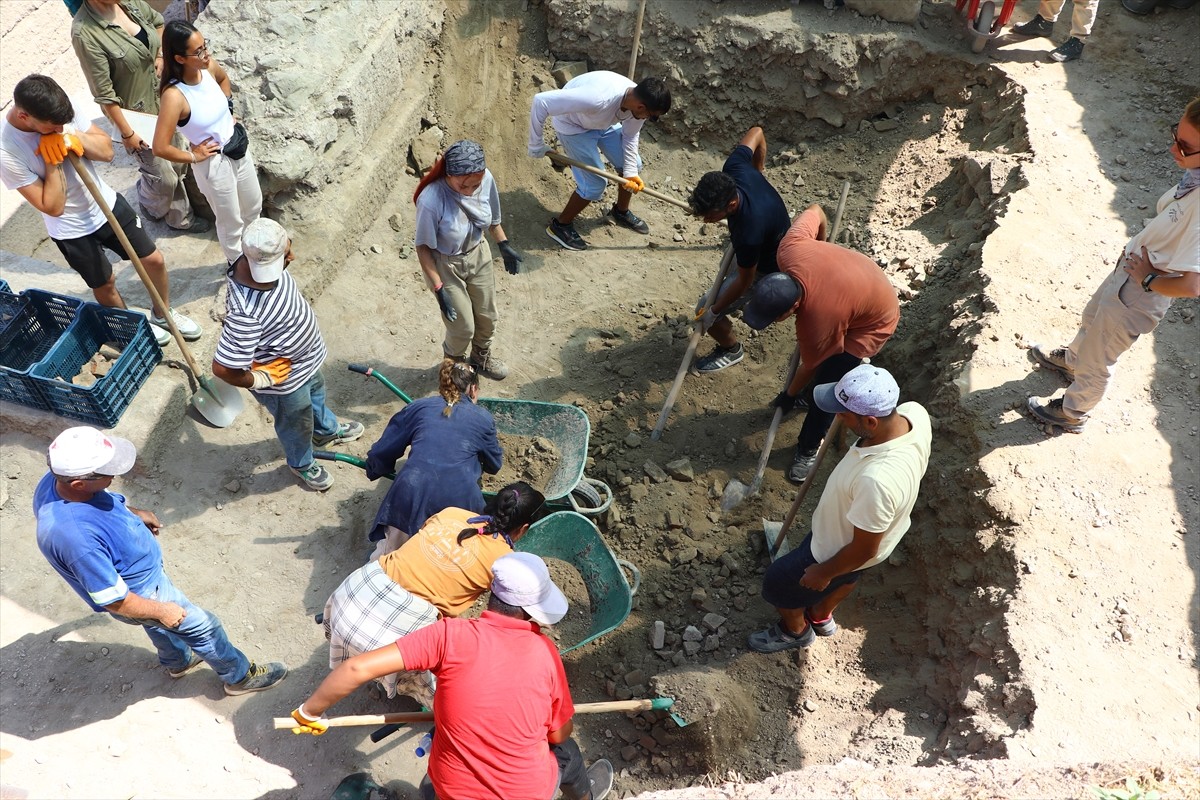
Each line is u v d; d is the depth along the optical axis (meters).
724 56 7.96
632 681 4.86
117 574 3.76
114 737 4.44
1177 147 3.90
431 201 5.13
